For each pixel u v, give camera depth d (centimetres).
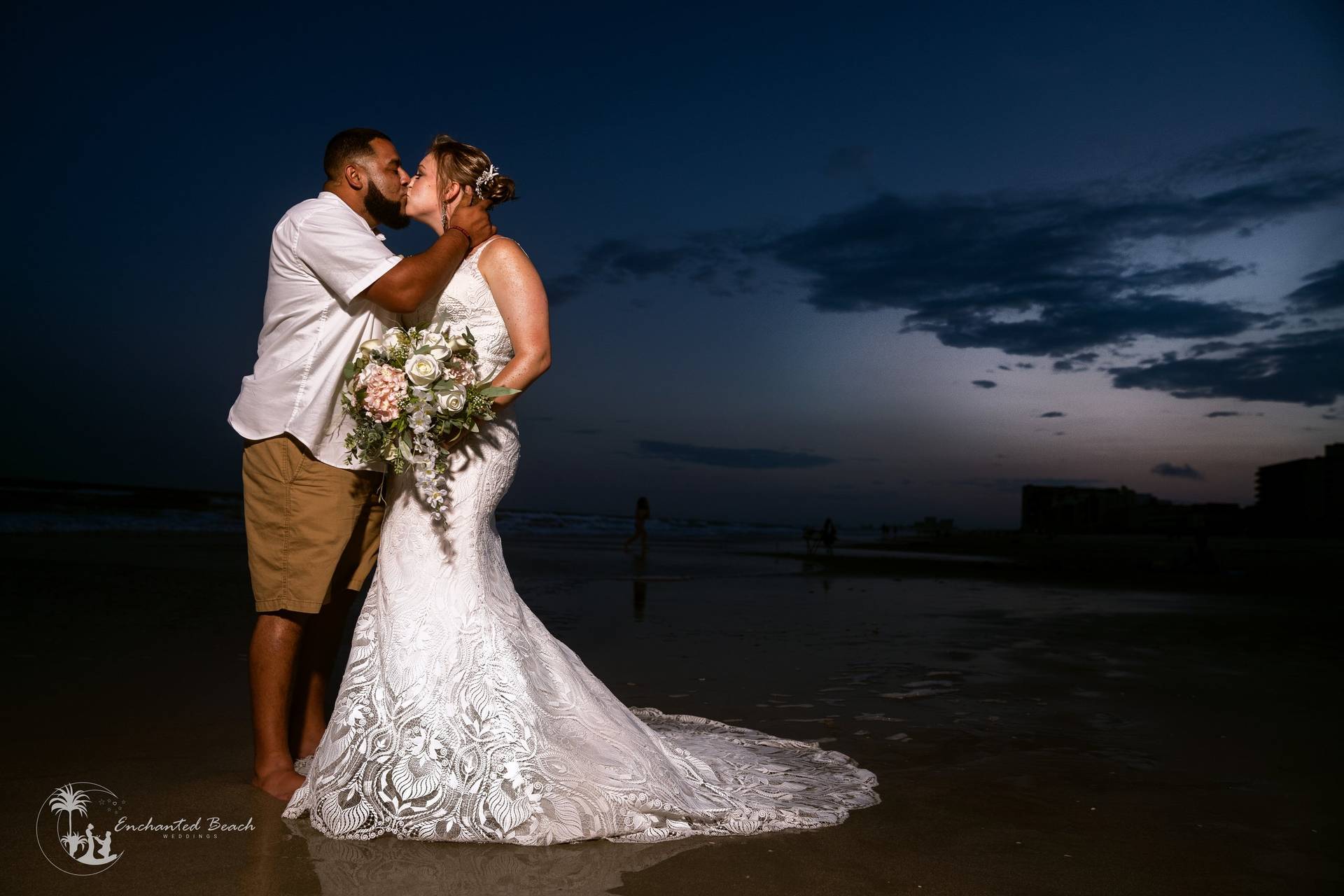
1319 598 1066
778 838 239
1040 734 368
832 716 400
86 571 962
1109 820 259
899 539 5416
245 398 281
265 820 245
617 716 269
